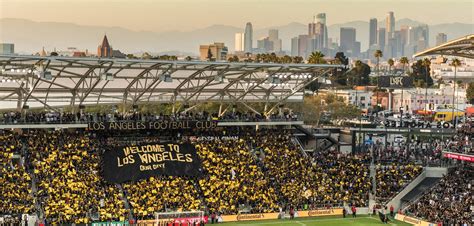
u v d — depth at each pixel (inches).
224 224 4347.9
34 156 4473.4
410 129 6072.8
